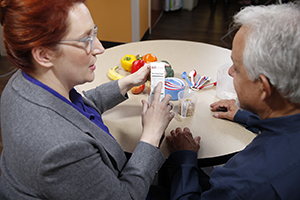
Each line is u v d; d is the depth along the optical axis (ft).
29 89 2.32
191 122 3.87
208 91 4.55
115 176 2.57
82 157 2.21
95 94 3.80
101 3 11.10
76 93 3.05
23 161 2.14
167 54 5.65
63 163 2.10
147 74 3.80
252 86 2.20
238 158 2.48
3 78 9.47
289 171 2.02
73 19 2.18
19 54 2.17
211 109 4.12
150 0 12.46
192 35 13.20
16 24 1.99
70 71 2.44
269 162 2.11
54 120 2.24
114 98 3.83
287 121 2.14
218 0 17.84
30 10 1.96
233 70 2.48
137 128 3.77
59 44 2.21
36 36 2.04
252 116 2.83
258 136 2.46
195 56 5.59
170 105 3.36
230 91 4.32
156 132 2.95
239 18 2.18
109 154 2.70
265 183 2.07
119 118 3.96
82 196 2.31
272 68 1.90
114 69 4.94
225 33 13.35
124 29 11.66
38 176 2.10
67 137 2.17
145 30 12.75
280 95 2.09
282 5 2.06
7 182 2.46
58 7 2.04
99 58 5.51
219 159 3.37
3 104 2.41
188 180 3.14
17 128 2.18
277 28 1.86
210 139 3.57
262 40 1.91
